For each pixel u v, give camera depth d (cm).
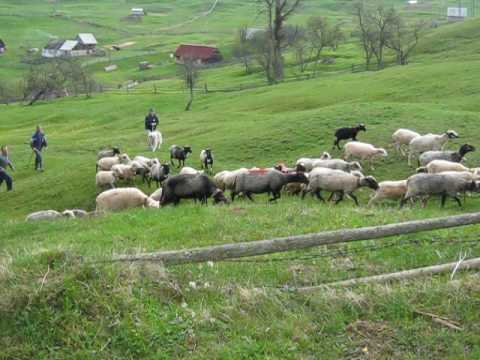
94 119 4103
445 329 504
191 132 2664
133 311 512
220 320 521
